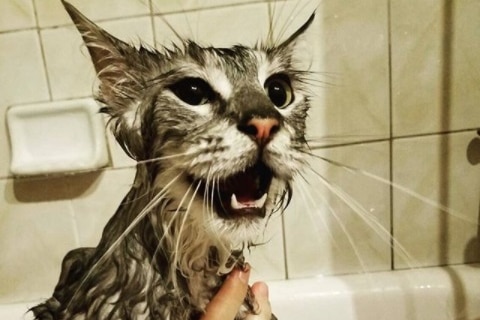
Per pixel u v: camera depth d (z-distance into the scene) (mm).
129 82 417
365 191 728
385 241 747
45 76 688
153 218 417
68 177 716
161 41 660
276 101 435
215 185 391
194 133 383
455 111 709
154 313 407
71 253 527
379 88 698
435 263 761
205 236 423
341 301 713
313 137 696
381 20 679
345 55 685
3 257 749
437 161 726
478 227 746
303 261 750
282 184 423
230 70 409
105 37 417
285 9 668
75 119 691
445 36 687
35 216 733
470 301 705
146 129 407
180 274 429
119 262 415
